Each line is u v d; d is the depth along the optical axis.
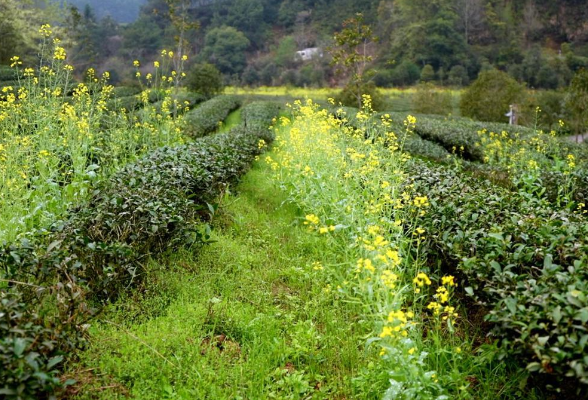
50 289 3.33
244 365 3.28
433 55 58.53
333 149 6.89
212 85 33.41
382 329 3.31
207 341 3.57
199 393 2.96
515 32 66.88
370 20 71.94
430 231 4.43
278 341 3.60
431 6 67.25
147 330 3.50
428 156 12.23
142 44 67.50
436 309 3.41
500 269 3.37
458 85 52.66
